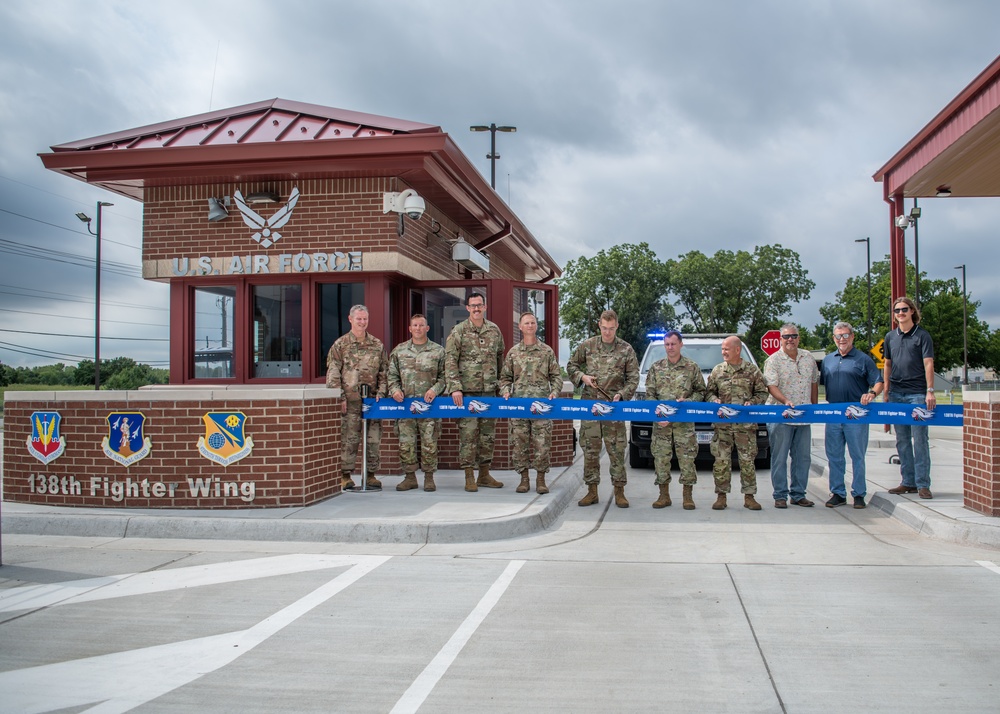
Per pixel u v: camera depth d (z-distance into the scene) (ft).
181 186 36.11
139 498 26.73
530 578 19.72
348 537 23.93
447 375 30.27
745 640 15.15
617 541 24.30
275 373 36.29
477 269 46.57
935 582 19.25
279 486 26.58
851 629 15.76
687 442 30.07
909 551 22.72
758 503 30.55
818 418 29.48
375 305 35.27
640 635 15.46
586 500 30.89
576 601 17.74
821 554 22.41
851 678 13.24
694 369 30.76
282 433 26.55
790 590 18.61
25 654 14.49
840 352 30.40
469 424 30.42
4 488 28.35
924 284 229.66
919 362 29.30
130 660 14.17
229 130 35.32
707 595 18.20
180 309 36.68
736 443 30.07
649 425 42.65
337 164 33.17
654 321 193.88
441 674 13.48
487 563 21.30
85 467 27.14
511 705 12.20
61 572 20.34
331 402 29.07
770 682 13.08
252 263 35.35
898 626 15.93
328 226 34.94
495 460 37.70
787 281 202.80
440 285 38.75
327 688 12.89
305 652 14.55
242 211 35.53
